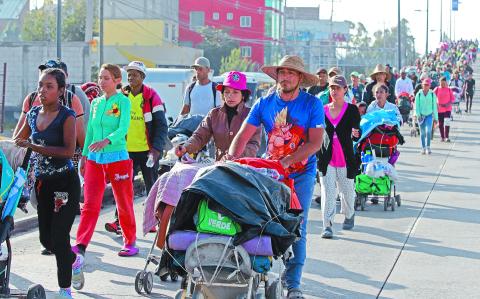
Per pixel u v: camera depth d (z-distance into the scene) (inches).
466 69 3107.8
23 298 358.0
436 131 1616.6
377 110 709.3
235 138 388.5
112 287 434.9
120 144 484.1
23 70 2386.8
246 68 4062.5
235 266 320.5
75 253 418.0
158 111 554.6
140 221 636.7
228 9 4746.6
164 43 3786.9
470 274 475.5
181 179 388.8
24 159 359.6
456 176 937.5
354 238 579.2
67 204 378.6
